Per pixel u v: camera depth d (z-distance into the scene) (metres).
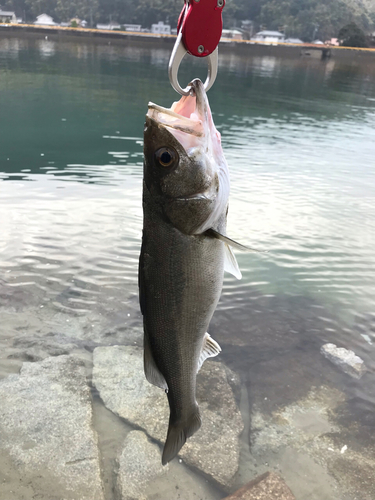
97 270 1.43
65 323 1.18
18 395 0.94
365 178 2.59
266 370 1.06
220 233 0.40
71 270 1.42
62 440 0.84
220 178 0.40
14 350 1.06
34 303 1.25
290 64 11.75
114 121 4.01
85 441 0.84
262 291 1.38
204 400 0.96
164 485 0.78
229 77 7.82
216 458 0.83
